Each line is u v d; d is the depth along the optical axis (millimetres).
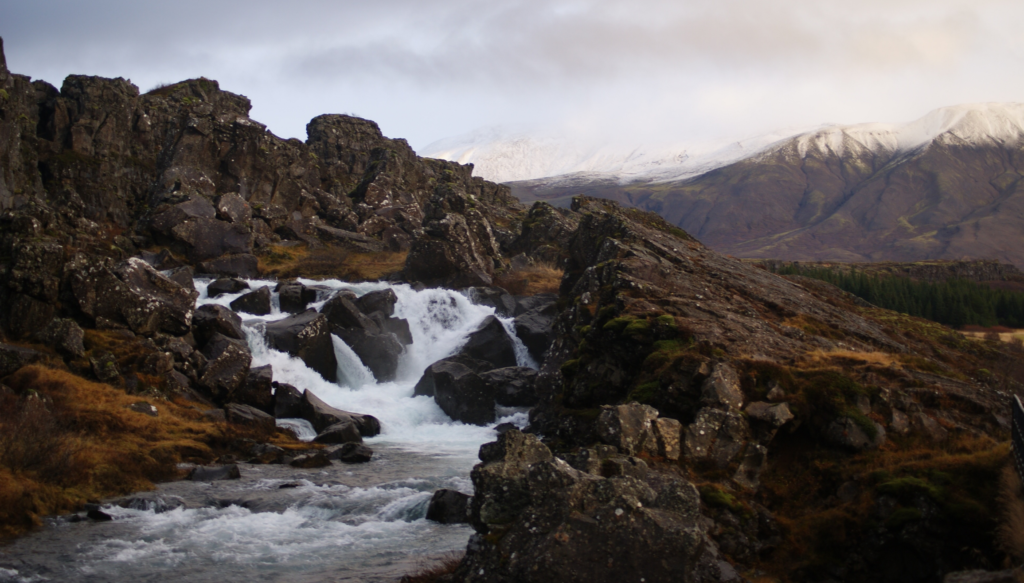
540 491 14164
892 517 17844
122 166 74688
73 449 25906
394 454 34750
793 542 18984
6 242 36812
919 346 43438
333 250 77812
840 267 129375
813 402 23312
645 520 13062
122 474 26266
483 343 53000
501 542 13641
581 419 30344
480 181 127438
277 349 46031
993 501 17141
